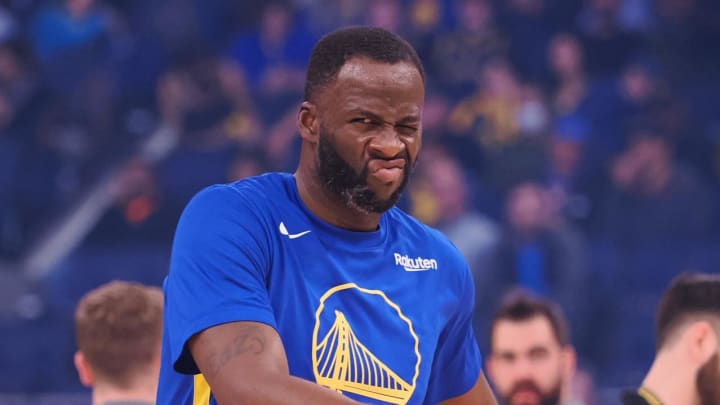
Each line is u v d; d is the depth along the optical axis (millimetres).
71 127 38188
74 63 38562
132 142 38844
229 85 38719
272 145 35844
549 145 34750
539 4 40406
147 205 35281
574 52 38156
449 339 8539
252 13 42594
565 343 13133
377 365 7676
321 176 7586
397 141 7359
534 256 29875
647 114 36812
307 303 7574
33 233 36500
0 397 29828
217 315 7129
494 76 35969
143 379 10477
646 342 31609
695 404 9219
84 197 36781
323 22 39906
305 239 7742
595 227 34531
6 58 38344
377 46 7406
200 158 37562
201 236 7477
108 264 34125
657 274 33250
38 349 31297
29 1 40219
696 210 33875
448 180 31516
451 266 8445
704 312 9227
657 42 40719
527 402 12922
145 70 40125
